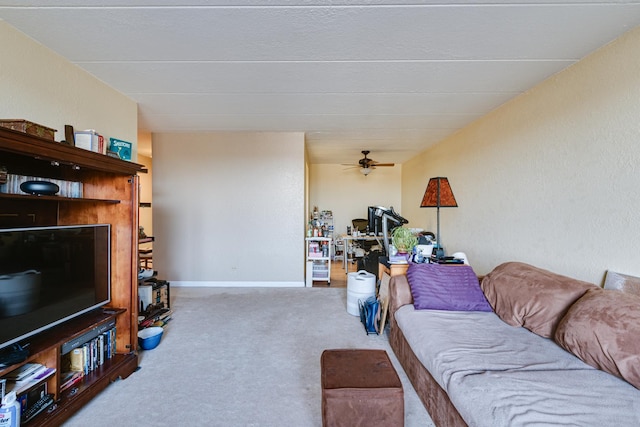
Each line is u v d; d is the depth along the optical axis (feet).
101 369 6.32
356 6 5.04
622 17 5.24
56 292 5.58
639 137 5.49
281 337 8.88
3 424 4.25
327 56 6.77
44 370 5.13
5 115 5.36
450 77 7.81
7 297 4.69
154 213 14.73
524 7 5.01
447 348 5.25
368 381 4.60
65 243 5.82
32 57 5.85
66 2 4.83
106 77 7.66
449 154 14.20
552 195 7.63
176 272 14.80
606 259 6.13
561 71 7.35
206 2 4.90
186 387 6.38
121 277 7.11
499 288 6.98
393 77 7.83
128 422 5.30
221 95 9.07
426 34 5.87
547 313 5.71
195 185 14.73
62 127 6.56
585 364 4.64
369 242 20.97
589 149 6.53
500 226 9.88
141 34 5.82
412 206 20.65
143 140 15.85
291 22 5.49
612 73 6.01
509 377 4.25
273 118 11.57
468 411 3.94
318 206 24.20
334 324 9.88
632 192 5.62
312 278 15.12
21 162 5.86
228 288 14.46
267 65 7.18
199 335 9.03
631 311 4.37
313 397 6.05
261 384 6.49
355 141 15.62
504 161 9.68
